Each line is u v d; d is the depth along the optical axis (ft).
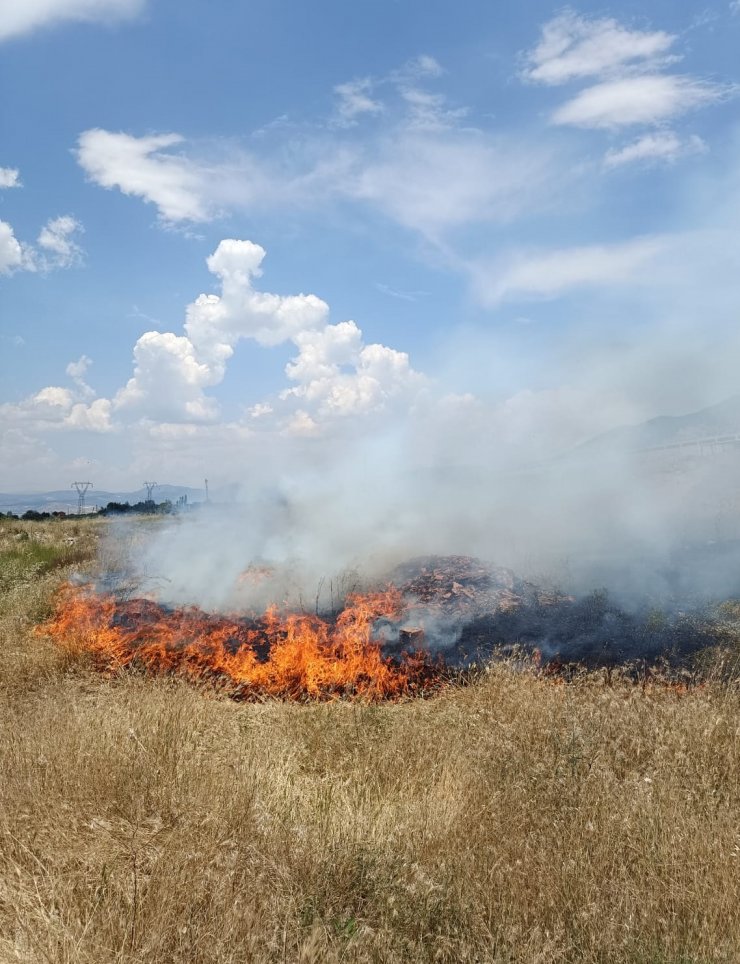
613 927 10.54
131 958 9.31
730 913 10.94
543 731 18.44
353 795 15.37
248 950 9.73
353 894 11.41
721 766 16.43
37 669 25.90
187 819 12.83
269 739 18.94
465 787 15.79
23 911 10.07
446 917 10.80
